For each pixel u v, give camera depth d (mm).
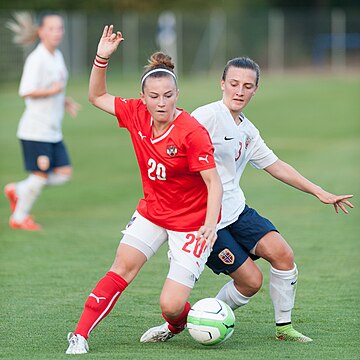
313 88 130125
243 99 21109
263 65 165000
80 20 146750
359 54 165875
